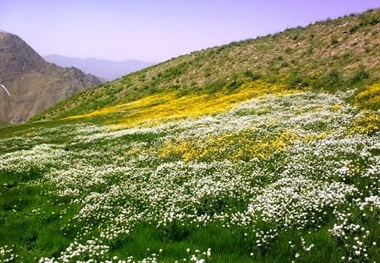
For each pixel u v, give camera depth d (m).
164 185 15.03
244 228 9.47
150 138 29.89
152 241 9.73
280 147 18.94
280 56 60.97
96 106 83.69
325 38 58.00
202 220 10.59
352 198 10.23
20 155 28.39
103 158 25.27
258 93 47.22
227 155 20.03
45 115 94.94
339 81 40.88
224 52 78.94
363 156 13.93
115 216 12.34
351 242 7.80
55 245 10.75
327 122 23.61
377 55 42.88
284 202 10.74
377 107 25.25
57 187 17.34
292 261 7.53
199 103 52.09
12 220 13.39
